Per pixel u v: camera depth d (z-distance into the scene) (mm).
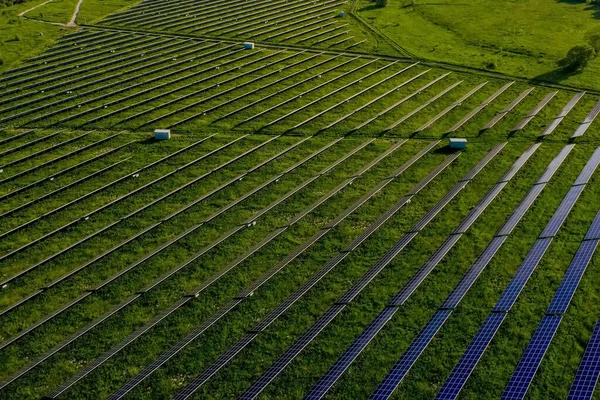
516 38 95125
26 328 38312
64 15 111562
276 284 41344
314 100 73938
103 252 45781
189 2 123125
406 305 38375
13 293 41562
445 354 34125
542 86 75938
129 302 40156
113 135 65625
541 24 102000
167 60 89062
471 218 47250
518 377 31594
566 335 34188
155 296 40812
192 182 55656
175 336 37250
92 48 94250
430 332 35656
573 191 49375
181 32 102250
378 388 32000
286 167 58188
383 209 50000
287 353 35031
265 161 59250
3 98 75125
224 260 44375
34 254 45719
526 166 55188
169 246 46281
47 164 59219
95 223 49594
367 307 38594
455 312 37344
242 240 46688
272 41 97750
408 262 42688
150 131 66562
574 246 42281
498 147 59469
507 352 33656
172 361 35094
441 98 73625
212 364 34750
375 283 40750
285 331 37125
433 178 54344
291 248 45406
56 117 69938
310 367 34188
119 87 79188
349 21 108562
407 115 68562
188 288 41500
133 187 55125
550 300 37344
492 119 66562
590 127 62094
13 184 55688
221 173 57312
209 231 48062
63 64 87375
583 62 79750
